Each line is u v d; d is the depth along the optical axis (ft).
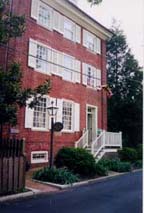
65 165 51.34
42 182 41.04
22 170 35.09
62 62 65.41
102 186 42.14
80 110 69.56
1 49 51.08
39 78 58.29
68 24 69.15
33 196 33.42
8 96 31.94
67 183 41.29
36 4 59.57
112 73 120.47
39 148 56.59
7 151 33.71
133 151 73.31
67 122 65.36
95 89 76.54
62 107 63.52
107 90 80.43
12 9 52.65
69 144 64.39
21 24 34.68
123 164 62.49
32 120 55.67
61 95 63.57
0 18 33.30
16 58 52.80
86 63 73.97
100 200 31.45
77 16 70.38
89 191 37.52
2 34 33.09
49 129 59.26
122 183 45.39
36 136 56.24
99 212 25.76
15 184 34.04
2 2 33.83
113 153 71.56
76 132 67.21
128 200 31.76
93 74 76.64
